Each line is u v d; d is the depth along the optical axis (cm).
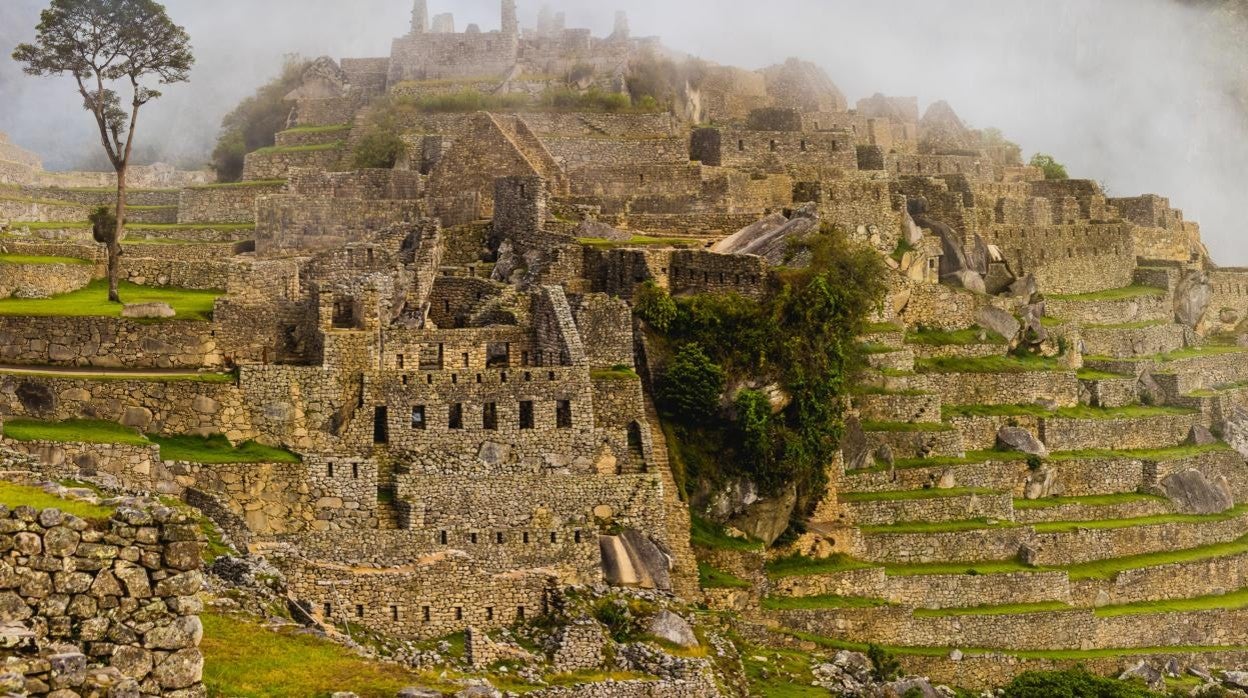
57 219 19525
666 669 11675
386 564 12094
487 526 12900
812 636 14388
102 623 6606
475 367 13988
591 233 16362
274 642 9056
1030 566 17188
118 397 12419
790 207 18088
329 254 15150
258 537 11900
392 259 15225
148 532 6694
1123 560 18638
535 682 11112
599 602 12300
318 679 8488
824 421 15425
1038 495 18850
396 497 12769
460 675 9631
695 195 18112
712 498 14775
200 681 6769
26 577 6538
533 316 14438
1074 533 18175
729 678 12350
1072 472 19350
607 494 13312
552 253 15625
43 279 14650
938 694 13912
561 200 17812
